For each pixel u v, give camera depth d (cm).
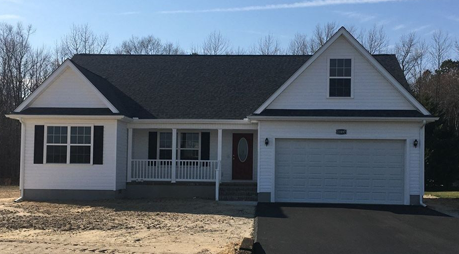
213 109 2006
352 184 1783
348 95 1800
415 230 1223
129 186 1958
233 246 989
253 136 2111
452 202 1873
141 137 2116
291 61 2355
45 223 1263
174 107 2030
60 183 1841
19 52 3928
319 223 1309
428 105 2822
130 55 2477
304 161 1802
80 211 1520
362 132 1764
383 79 1791
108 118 1817
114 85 2206
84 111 1836
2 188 2603
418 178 1736
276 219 1370
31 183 1844
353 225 1285
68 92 1875
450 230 1230
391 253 969
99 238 1066
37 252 924
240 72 2286
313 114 1764
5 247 963
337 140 1794
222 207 1648
